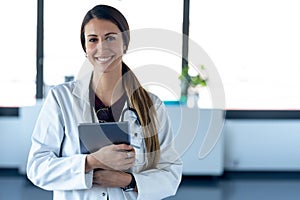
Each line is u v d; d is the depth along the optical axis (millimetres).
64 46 5086
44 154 1435
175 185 1497
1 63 5098
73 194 1444
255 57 5234
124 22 1298
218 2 5145
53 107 1429
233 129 5039
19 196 4172
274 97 5301
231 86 5254
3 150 4973
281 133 5078
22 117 4688
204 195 4270
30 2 5070
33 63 5121
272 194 4359
